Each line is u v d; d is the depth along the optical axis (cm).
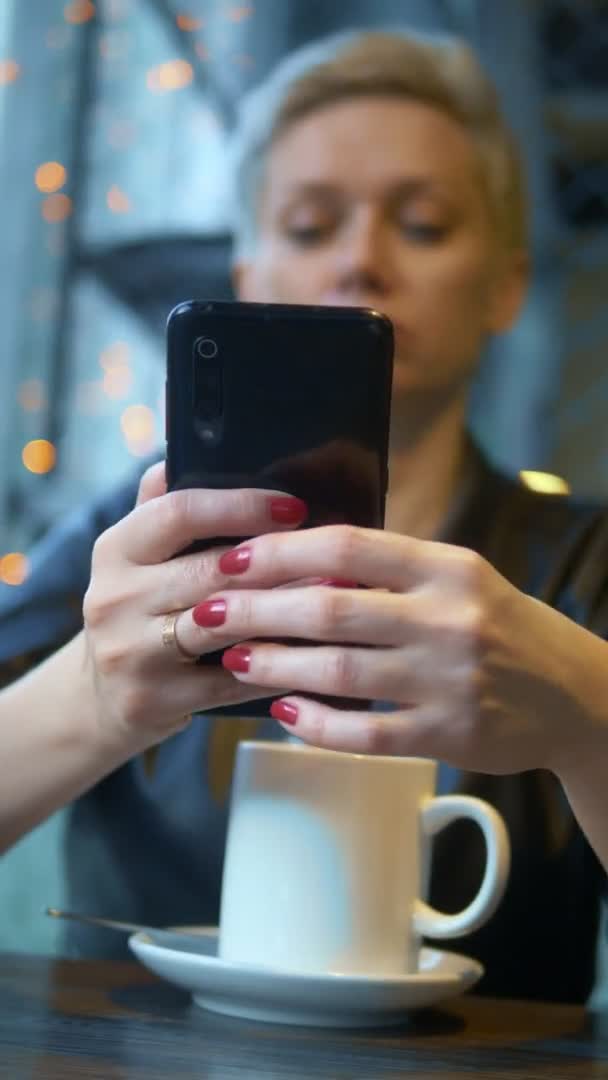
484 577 53
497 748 54
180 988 66
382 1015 58
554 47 203
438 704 53
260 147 113
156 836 99
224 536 57
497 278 116
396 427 108
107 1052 49
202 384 56
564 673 55
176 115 195
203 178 192
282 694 58
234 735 100
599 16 200
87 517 108
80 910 100
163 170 194
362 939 58
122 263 191
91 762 67
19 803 67
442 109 109
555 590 104
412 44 111
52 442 196
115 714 63
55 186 197
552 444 197
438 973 61
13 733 67
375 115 108
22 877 143
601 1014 69
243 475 57
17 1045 49
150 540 58
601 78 200
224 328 56
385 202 108
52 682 68
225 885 61
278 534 54
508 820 94
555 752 56
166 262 189
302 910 57
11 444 196
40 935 142
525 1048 56
